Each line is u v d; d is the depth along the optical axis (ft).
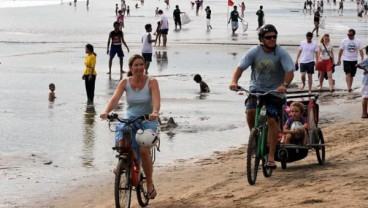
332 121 100.27
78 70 172.96
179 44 249.55
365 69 101.50
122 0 532.73
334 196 52.75
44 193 62.75
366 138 84.48
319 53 134.51
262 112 60.13
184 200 56.80
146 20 429.38
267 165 62.39
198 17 463.83
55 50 227.61
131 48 230.07
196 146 84.17
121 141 52.16
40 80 152.66
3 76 159.12
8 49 230.27
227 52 220.02
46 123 100.07
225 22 407.03
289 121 67.41
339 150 77.00
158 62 191.52
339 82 148.66
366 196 51.88
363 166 65.41
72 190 63.77
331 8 637.71
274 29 60.13
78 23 389.80
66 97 127.65
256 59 60.90
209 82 149.89
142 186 55.16
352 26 361.71
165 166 73.36
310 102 66.85
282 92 59.00
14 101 122.11
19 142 86.33
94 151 81.20
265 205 52.21
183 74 164.76
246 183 61.46
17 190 63.87
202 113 108.78
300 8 610.24
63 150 81.71
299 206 50.78
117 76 162.40
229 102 121.29
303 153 66.80
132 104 53.36
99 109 113.60
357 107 113.80
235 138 89.35
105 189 64.03
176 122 100.27
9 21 400.26
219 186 61.36
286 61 60.03
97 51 223.51
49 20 417.90
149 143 51.67
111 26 363.56
